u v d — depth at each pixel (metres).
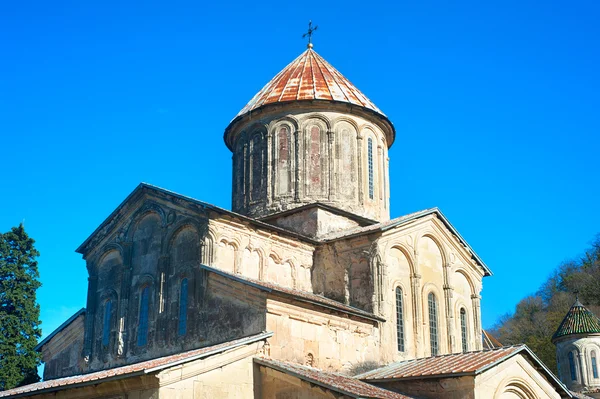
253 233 26.89
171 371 18.91
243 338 21.72
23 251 36.53
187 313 24.80
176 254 26.36
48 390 20.78
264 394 20.97
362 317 25.56
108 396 19.64
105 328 28.16
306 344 23.23
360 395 18.77
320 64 36.50
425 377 21.50
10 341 33.91
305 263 28.75
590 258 86.38
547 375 23.69
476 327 31.59
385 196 34.22
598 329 48.72
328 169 32.22
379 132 34.62
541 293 86.69
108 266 29.11
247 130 34.28
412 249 29.03
